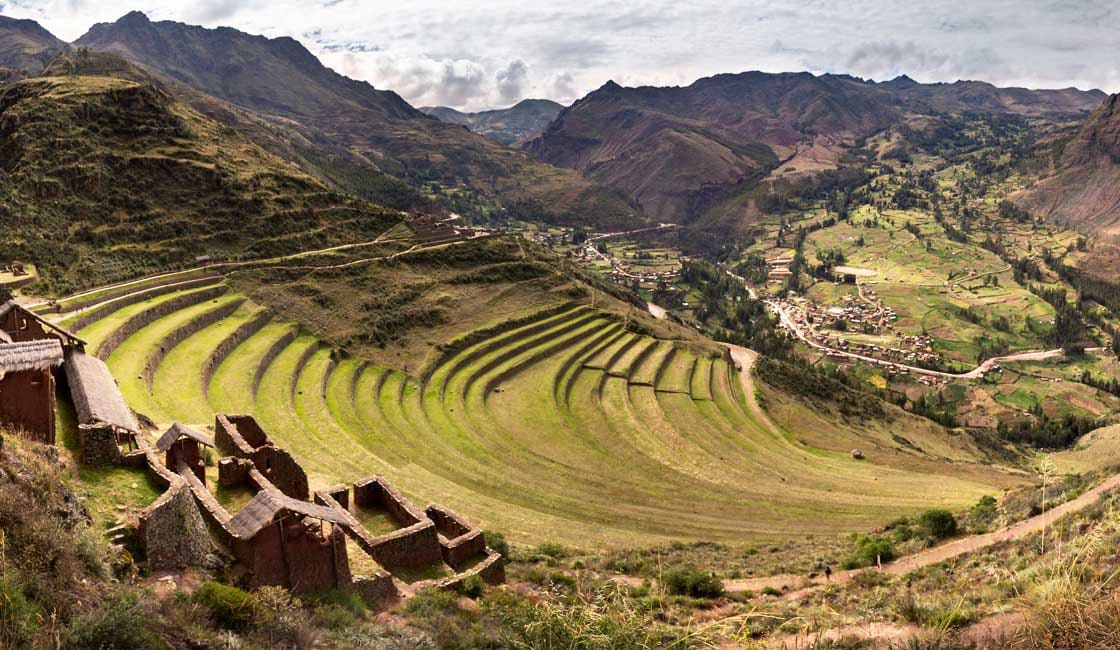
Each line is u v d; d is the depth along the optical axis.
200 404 52.75
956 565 29.14
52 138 98.56
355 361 81.06
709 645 12.05
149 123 111.44
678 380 100.00
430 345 91.50
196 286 84.56
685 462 70.38
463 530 27.34
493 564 26.19
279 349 76.56
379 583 21.39
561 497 55.56
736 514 57.38
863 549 37.81
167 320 72.38
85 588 14.34
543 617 11.78
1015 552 27.64
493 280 116.00
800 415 99.38
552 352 99.56
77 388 27.69
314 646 16.23
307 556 19.67
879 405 123.75
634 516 53.75
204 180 105.38
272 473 27.00
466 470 57.34
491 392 84.19
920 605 17.91
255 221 103.38
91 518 18.33
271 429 53.72
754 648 12.47
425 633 18.94
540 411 79.06
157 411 46.59
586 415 81.06
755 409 98.06
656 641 11.57
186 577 17.62
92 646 12.48
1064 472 87.62
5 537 13.79
